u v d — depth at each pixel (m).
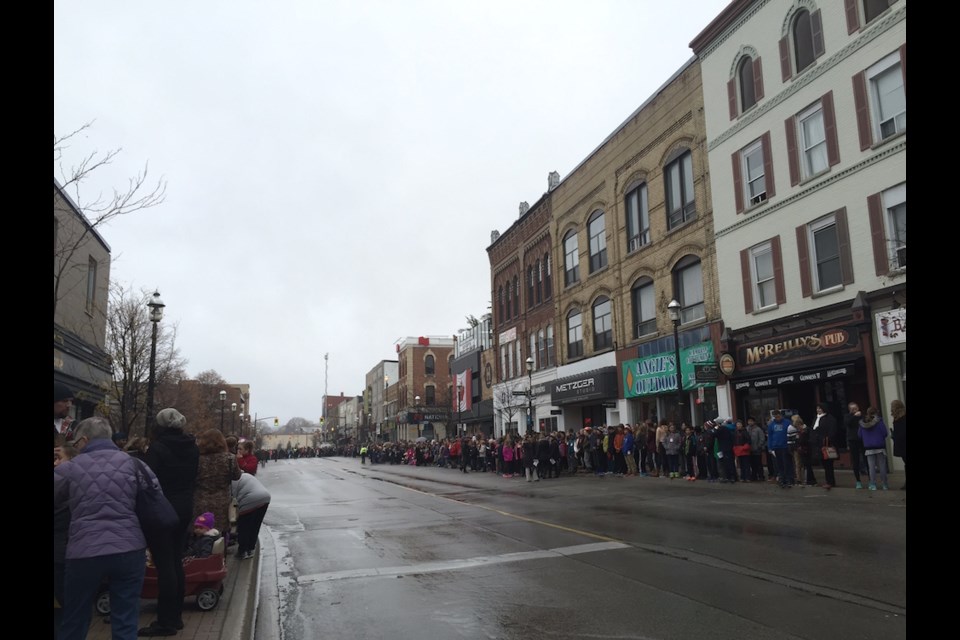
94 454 4.81
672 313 19.94
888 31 16.67
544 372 36.53
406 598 7.04
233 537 10.06
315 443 142.50
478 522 12.41
